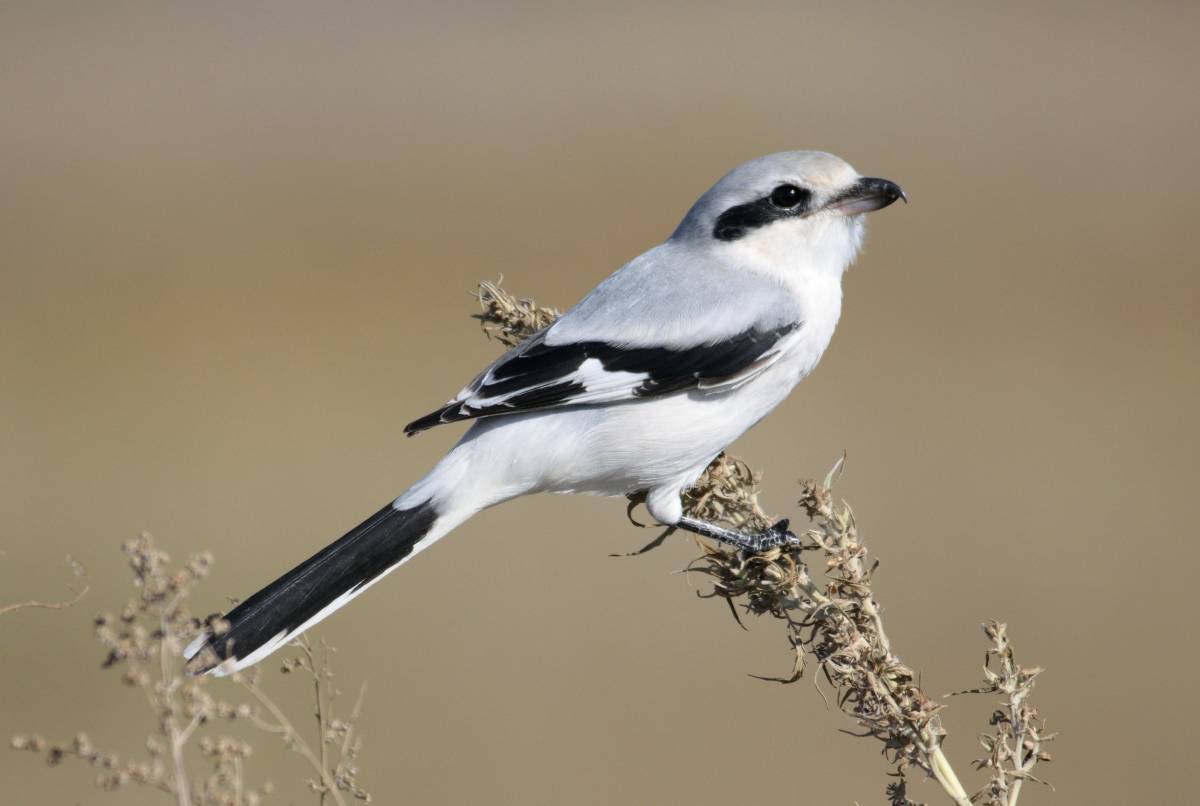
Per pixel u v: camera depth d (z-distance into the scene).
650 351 8.65
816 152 9.34
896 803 6.55
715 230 9.21
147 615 4.50
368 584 8.32
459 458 8.66
